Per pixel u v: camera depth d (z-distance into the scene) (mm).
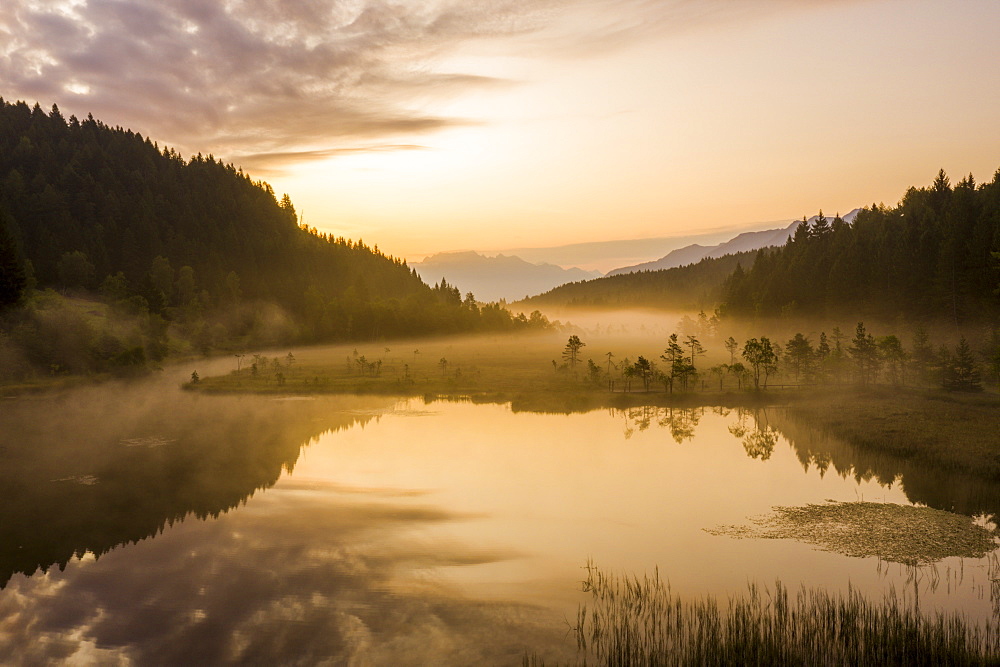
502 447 78375
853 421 84625
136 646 29656
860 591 33344
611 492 55781
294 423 97938
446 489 57312
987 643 26156
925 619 28703
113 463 68062
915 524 44562
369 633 30172
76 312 164500
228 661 28062
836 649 26250
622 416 108000
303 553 41031
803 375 147375
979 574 35625
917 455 64312
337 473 63875
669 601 32562
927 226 186625
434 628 30484
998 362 96562
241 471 64812
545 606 32562
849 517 46625
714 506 50688
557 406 119375
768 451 74750
